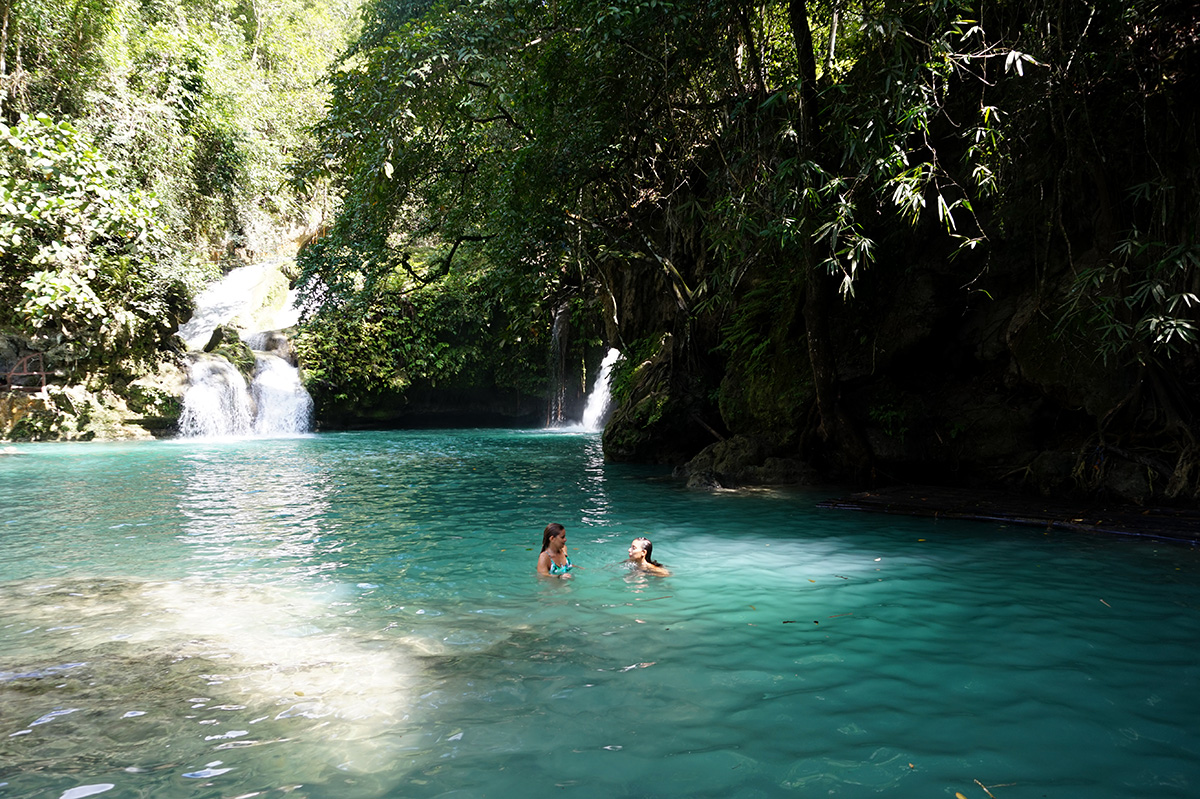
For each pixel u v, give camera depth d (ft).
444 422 96.63
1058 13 25.35
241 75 92.73
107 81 68.08
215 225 92.84
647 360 55.67
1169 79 27.45
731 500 32.19
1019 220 32.04
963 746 9.38
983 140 28.04
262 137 90.22
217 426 74.08
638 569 19.35
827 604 16.12
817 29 36.40
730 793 8.23
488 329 93.97
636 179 50.11
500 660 12.64
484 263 82.84
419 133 43.09
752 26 36.29
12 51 63.16
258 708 10.66
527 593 17.17
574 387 94.12
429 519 27.58
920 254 35.60
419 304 90.94
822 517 27.68
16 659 12.71
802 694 11.12
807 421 38.91
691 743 9.51
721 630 14.30
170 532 25.02
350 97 36.11
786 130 30.66
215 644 13.55
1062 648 13.17
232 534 24.63
